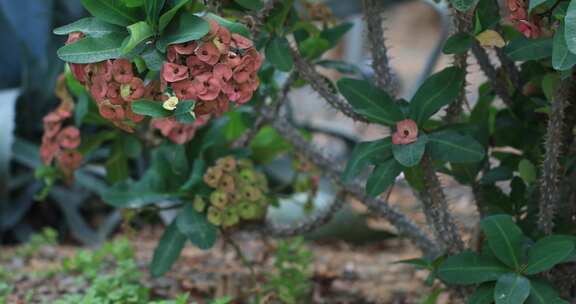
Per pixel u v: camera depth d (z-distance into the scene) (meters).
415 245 1.17
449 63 1.08
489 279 1.00
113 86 0.93
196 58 0.92
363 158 1.01
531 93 1.08
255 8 1.02
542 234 1.04
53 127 1.21
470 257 1.01
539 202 1.07
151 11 0.92
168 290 1.30
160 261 1.16
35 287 1.30
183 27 0.92
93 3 0.92
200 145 1.19
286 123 1.21
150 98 0.94
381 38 1.07
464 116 1.18
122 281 1.24
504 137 1.11
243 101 0.95
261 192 1.19
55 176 1.28
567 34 0.87
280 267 1.28
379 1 1.07
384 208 1.17
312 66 1.13
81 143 1.24
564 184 1.07
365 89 1.01
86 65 0.94
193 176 1.15
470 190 1.19
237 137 1.31
